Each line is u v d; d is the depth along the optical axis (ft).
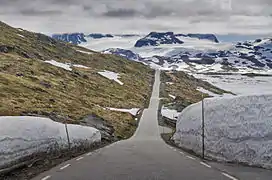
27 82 325.83
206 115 66.28
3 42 579.48
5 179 43.34
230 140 56.13
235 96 59.52
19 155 50.19
